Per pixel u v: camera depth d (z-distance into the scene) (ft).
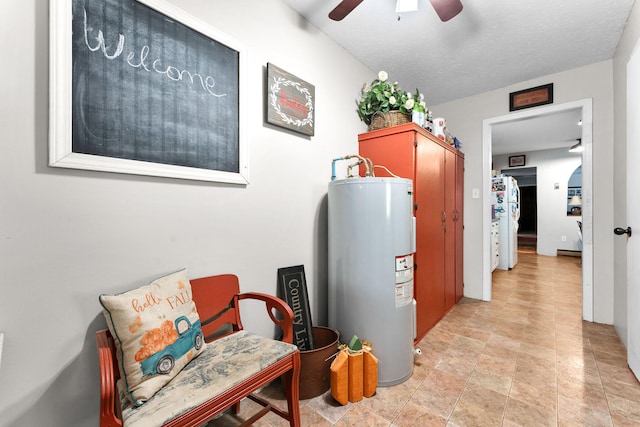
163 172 4.08
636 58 5.56
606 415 4.55
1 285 2.94
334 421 4.50
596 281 8.34
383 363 5.45
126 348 2.98
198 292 4.37
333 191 6.05
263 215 5.63
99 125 3.52
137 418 2.66
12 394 3.00
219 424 4.49
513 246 16.79
